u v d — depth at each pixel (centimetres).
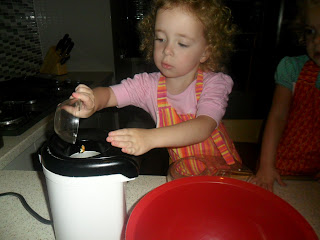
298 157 104
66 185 38
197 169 68
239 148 135
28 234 52
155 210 45
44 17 210
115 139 42
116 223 44
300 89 98
